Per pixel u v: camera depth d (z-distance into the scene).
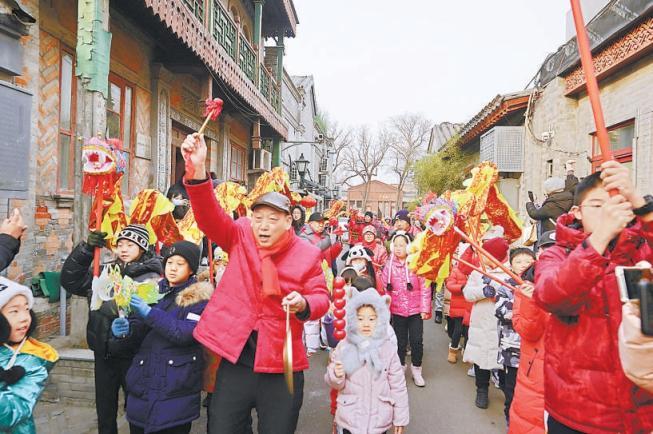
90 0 4.76
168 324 2.88
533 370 3.32
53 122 6.09
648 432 1.89
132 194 8.26
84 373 4.45
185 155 2.46
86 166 3.31
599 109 1.77
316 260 2.74
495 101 11.55
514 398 3.46
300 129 29.91
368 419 3.28
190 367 2.95
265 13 15.09
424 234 3.58
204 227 2.61
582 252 1.85
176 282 3.18
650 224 1.79
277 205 2.52
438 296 9.06
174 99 9.82
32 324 2.53
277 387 2.58
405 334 5.70
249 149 16.12
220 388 2.60
